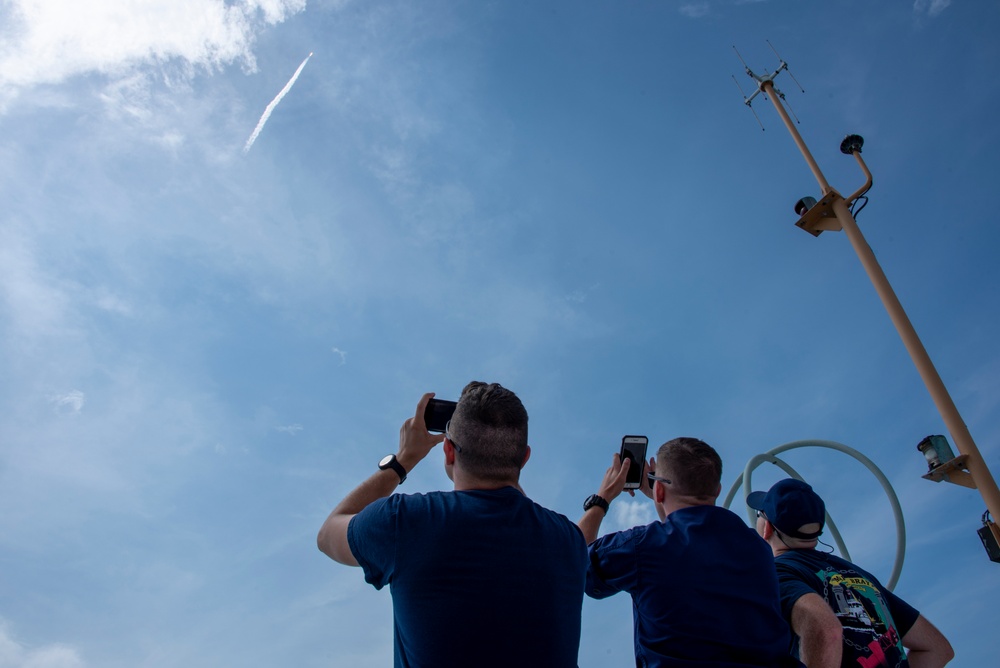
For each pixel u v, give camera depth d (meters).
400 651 2.63
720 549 3.35
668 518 3.57
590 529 3.46
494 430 2.85
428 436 3.13
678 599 3.25
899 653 3.53
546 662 2.48
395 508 2.67
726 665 3.10
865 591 3.66
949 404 6.34
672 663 3.17
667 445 3.75
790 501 3.84
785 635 3.24
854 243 7.41
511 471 2.87
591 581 3.53
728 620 3.19
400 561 2.57
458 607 2.48
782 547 3.92
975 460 6.09
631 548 3.42
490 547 2.59
